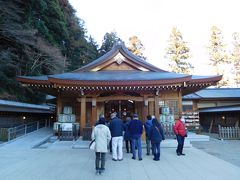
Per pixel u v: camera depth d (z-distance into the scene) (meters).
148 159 9.25
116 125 9.09
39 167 7.89
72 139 14.70
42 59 29.23
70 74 17.16
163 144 12.86
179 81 14.45
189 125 21.33
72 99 17.42
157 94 15.41
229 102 26.28
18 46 26.38
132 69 18.94
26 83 15.14
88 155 10.32
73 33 43.34
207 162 8.71
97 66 18.56
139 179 6.38
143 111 15.60
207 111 22.95
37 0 27.52
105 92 15.84
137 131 9.26
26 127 17.98
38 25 28.92
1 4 23.66
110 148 10.62
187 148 12.39
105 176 6.69
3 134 15.23
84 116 15.16
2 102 15.94
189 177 6.58
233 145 13.90
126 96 15.55
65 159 9.37
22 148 12.41
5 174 6.96
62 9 40.41
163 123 15.70
